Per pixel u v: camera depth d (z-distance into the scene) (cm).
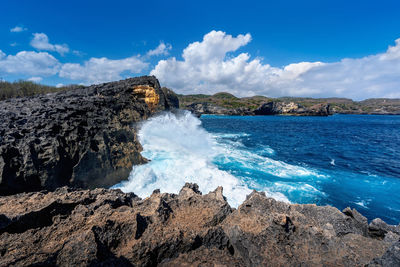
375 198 1028
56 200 499
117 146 1207
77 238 370
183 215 526
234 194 999
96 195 593
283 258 376
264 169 1422
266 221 462
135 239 420
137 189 1034
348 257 365
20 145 847
